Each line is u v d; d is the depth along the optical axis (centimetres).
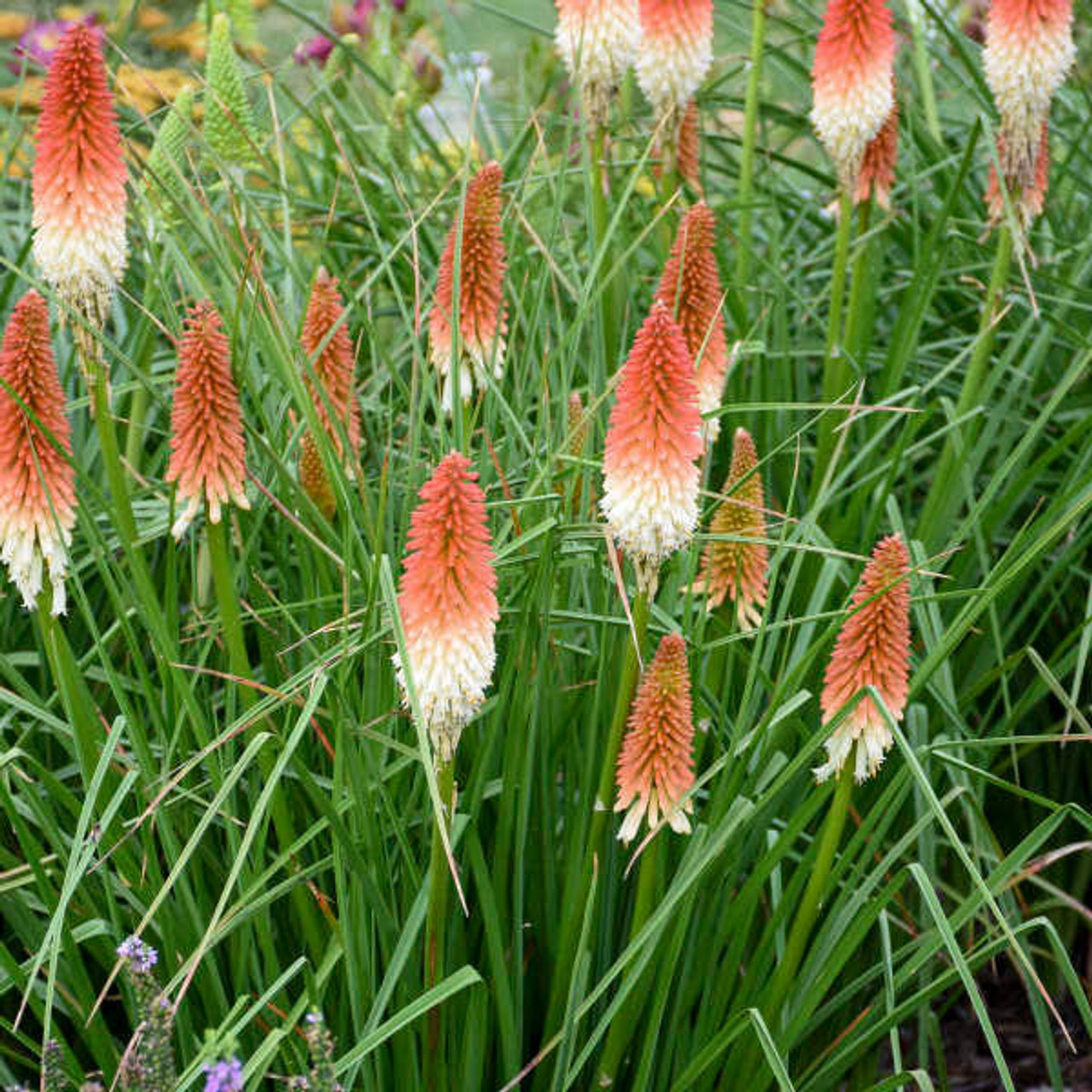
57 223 311
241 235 369
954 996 450
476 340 351
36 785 374
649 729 297
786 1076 292
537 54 704
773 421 482
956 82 638
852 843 327
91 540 320
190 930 335
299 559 368
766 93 720
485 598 276
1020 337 470
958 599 460
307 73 652
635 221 541
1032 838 335
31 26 695
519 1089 352
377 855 313
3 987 334
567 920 331
